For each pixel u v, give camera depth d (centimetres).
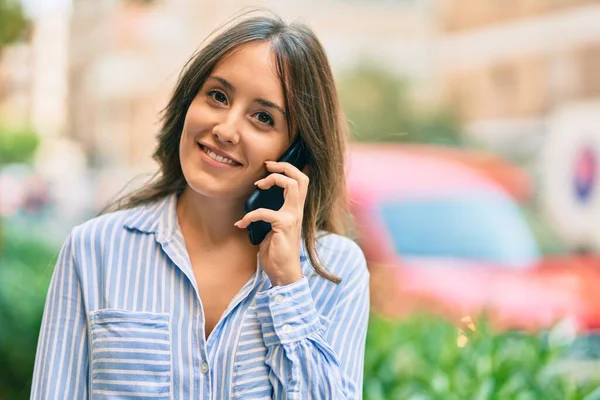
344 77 1738
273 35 196
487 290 514
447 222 600
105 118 1720
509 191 648
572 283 531
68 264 196
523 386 289
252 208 197
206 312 197
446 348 311
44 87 1783
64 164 1697
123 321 187
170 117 210
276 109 194
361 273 210
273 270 192
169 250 196
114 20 1714
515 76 1617
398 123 1673
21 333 488
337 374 189
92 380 186
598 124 1025
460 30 1773
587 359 356
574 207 1038
